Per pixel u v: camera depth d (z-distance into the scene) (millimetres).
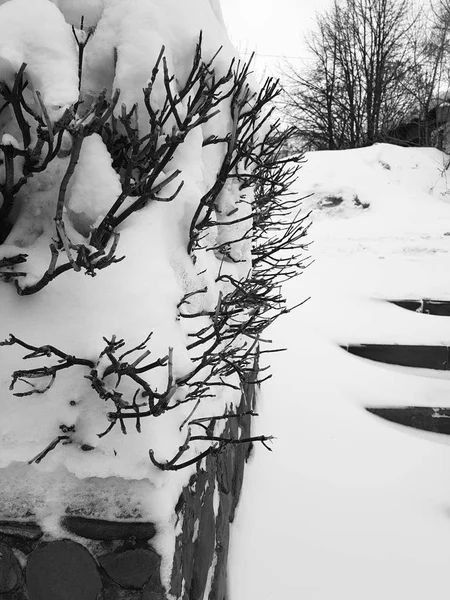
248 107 2055
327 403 3508
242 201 2193
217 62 1736
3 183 1242
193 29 1620
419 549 2477
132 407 1072
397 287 4727
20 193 1286
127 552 1183
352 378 3754
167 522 1191
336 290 4750
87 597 1198
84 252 1053
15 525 1201
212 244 1972
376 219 6516
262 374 3680
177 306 1299
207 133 1937
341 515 2619
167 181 1228
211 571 1702
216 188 1500
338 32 14711
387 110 13875
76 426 1188
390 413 3514
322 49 14953
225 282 2045
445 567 2393
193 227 1501
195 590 1467
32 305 1216
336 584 2219
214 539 1753
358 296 4625
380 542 2490
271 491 2689
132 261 1285
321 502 2695
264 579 2156
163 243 1389
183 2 1684
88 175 1295
